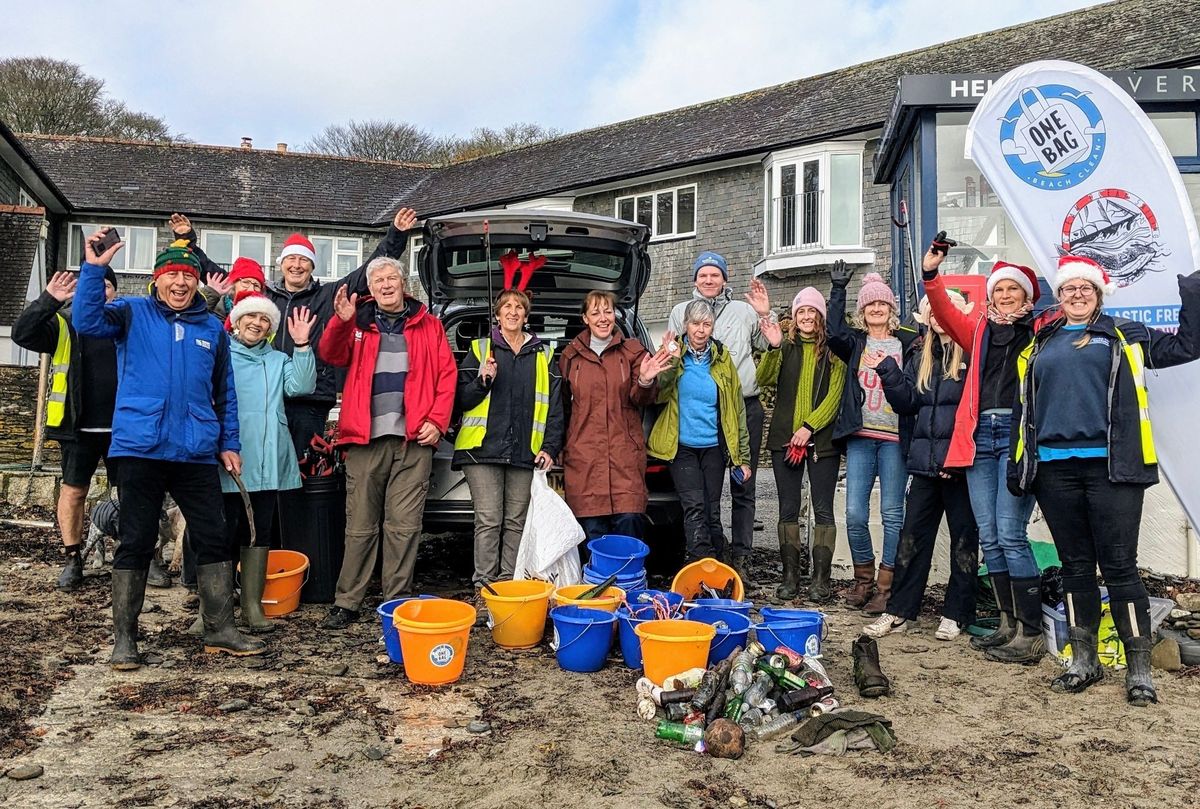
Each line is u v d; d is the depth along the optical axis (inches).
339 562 203.2
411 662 147.7
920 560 183.2
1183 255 186.4
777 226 672.4
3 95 1531.7
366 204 973.8
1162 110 231.9
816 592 212.7
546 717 133.9
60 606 192.9
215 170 979.9
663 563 234.5
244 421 177.5
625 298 233.9
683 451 199.8
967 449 169.6
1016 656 165.3
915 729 131.7
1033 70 196.7
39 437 343.3
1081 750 123.5
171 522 212.1
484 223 209.6
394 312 185.9
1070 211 194.2
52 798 104.3
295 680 148.6
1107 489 145.4
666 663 140.7
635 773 115.1
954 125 242.4
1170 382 179.3
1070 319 151.7
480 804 105.9
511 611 166.7
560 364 197.2
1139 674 144.3
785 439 213.6
